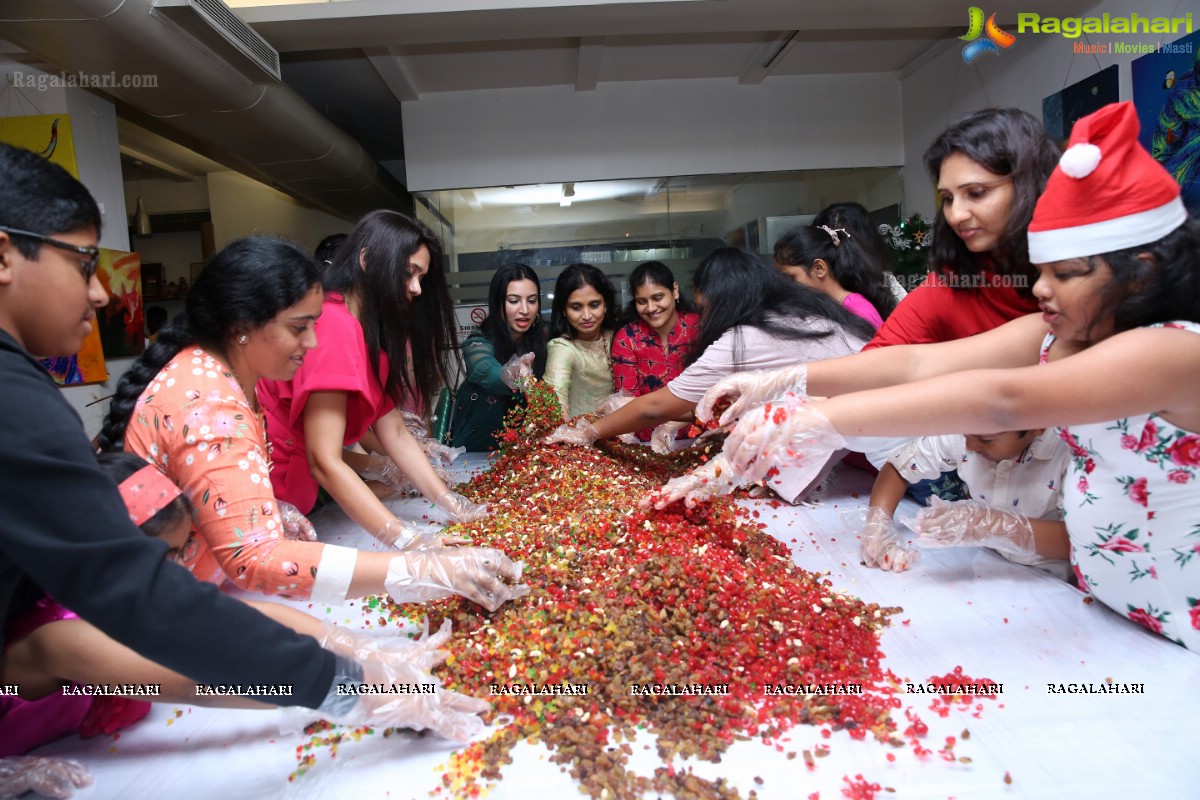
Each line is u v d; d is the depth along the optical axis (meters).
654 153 6.38
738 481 1.60
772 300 2.56
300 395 1.88
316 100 6.47
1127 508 1.31
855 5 4.39
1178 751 1.03
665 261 6.52
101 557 0.86
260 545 1.38
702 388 2.51
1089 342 1.30
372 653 1.23
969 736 1.08
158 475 1.27
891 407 1.28
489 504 2.31
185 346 1.51
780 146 6.44
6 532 0.85
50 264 0.94
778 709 1.16
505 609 1.48
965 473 1.82
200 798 1.05
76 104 4.50
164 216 8.55
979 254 1.92
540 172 6.35
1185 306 1.14
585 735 1.12
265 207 8.59
